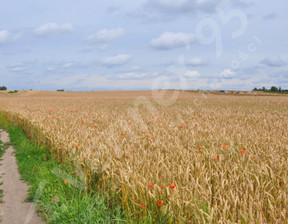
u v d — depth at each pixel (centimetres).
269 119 1177
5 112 1866
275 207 268
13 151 931
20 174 673
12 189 564
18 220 421
